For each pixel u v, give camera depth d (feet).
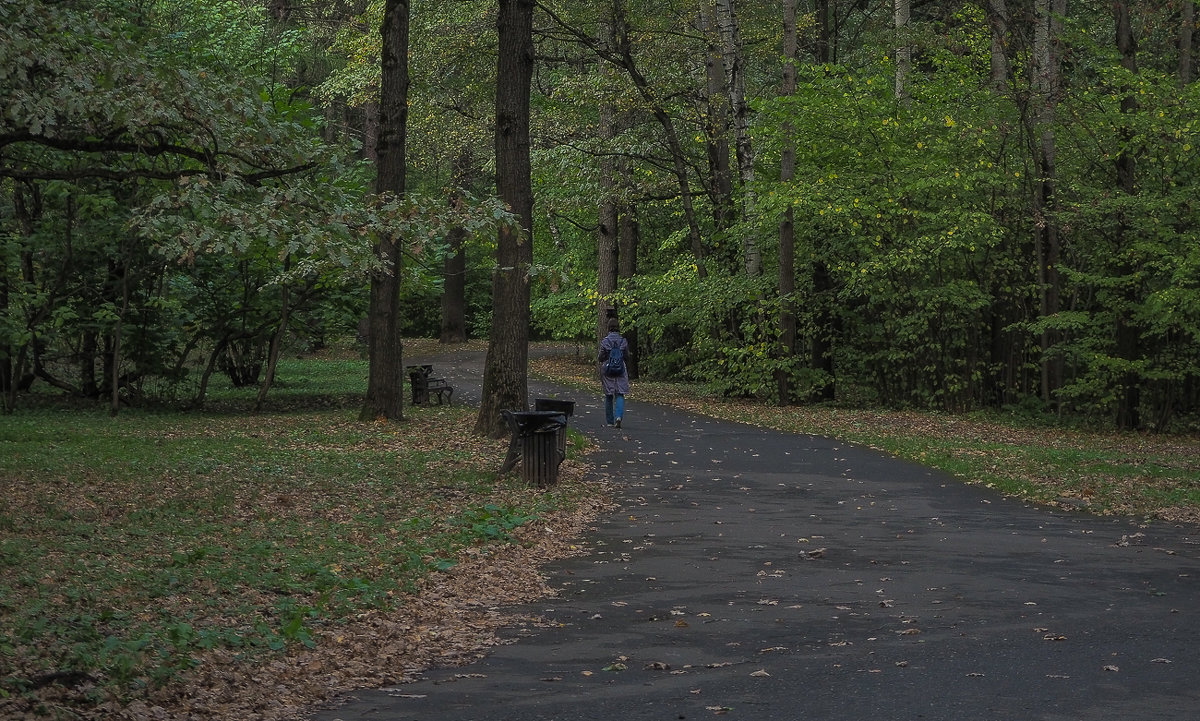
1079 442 73.51
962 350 90.84
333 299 86.43
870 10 117.50
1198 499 47.52
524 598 29.58
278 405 88.89
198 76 37.81
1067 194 86.53
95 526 34.58
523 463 47.80
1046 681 21.90
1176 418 88.84
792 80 89.97
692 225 101.45
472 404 88.48
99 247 77.61
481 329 187.21
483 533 37.06
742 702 20.49
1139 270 81.56
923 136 86.84
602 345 71.31
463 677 22.33
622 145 102.32
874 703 20.43
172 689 20.02
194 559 30.32
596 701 20.59
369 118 131.75
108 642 21.30
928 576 32.53
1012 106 87.10
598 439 65.31
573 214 121.08
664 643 25.07
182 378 87.20
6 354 76.43
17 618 22.62
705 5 97.09
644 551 36.14
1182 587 31.12
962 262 88.74
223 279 84.43
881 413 87.51
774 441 66.33
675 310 100.73
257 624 24.57
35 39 36.04
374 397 72.33
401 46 68.59
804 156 90.74
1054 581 31.89
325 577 29.37
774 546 37.06
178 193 34.83
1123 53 87.76
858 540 38.29
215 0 98.07
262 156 38.40
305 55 126.00
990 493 49.39
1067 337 89.86
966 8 88.69
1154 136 79.77
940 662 23.38
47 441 57.52
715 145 100.32
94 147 37.19
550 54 112.37
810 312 94.53
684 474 53.16
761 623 26.94
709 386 100.07
